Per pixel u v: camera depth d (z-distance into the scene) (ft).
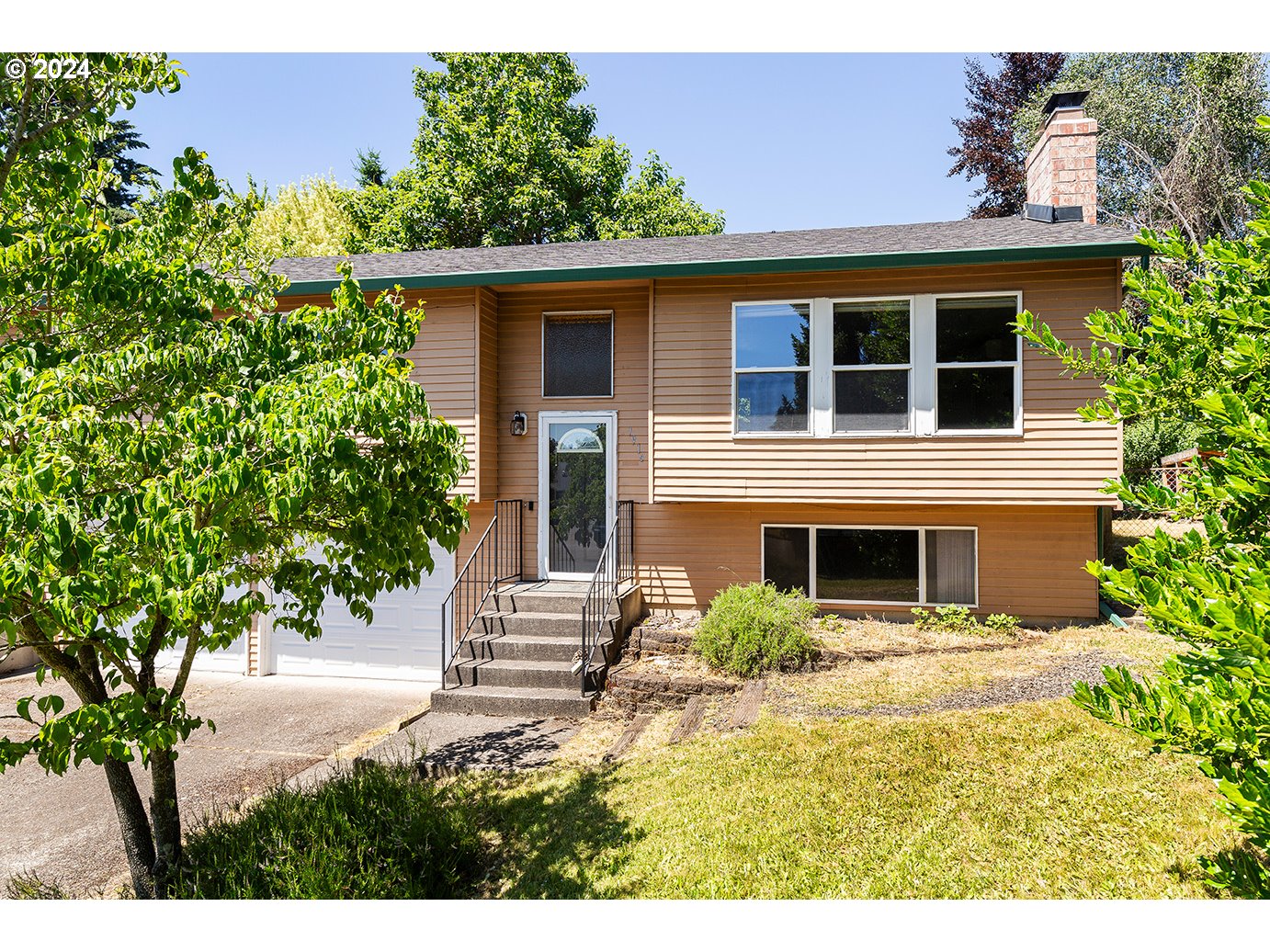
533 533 34.81
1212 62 77.05
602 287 33.86
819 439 30.19
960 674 23.97
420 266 35.73
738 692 24.54
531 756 21.54
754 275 30.83
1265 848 6.06
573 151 88.38
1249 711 6.44
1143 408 10.30
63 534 8.51
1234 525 8.33
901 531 31.96
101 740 11.05
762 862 13.97
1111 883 12.16
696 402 31.37
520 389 34.99
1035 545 30.58
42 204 12.87
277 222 87.86
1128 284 10.96
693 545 33.58
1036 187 37.45
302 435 10.16
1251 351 8.41
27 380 10.00
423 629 34.60
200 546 9.64
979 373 28.91
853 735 18.97
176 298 12.99
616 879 14.08
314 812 16.10
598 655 27.61
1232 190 75.87
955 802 15.25
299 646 35.29
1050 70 94.32
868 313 29.94
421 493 14.66
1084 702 7.97
